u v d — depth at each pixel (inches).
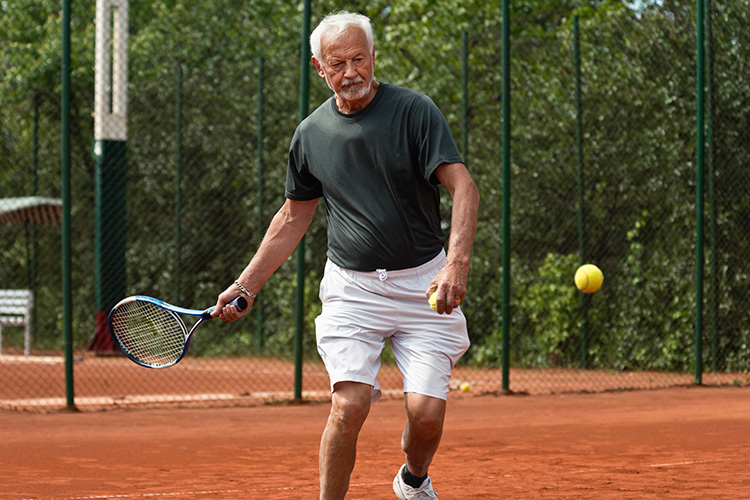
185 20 984.3
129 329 225.6
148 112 886.4
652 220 680.4
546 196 726.5
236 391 582.6
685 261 658.8
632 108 681.0
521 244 746.8
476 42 782.5
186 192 878.4
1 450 343.6
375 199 198.5
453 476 284.4
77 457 329.7
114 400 516.4
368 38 194.4
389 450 346.9
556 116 709.3
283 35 983.6
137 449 350.6
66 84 463.5
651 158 673.6
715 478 273.3
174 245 884.0
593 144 693.9
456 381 636.7
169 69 932.6
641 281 685.3
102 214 809.5
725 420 420.8
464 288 184.1
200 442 370.9
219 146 871.7
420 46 889.5
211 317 218.5
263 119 850.1
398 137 194.7
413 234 200.2
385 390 579.5
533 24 1018.1
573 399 522.3
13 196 953.5
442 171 192.5
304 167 209.8
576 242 719.7
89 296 916.0
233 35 1002.7
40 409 478.9
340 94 193.5
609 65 685.9
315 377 671.1
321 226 826.8
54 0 948.6
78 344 903.7
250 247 876.6
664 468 294.7
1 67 907.4
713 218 627.8
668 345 663.8
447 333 202.2
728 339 647.1
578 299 712.4
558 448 346.6
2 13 916.0
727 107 637.9
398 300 201.2
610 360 703.7
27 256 916.0
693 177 652.7
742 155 645.9
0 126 930.1
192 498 249.8
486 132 737.6
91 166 927.0
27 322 841.5
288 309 829.2
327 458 195.0
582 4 973.2
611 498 243.9
